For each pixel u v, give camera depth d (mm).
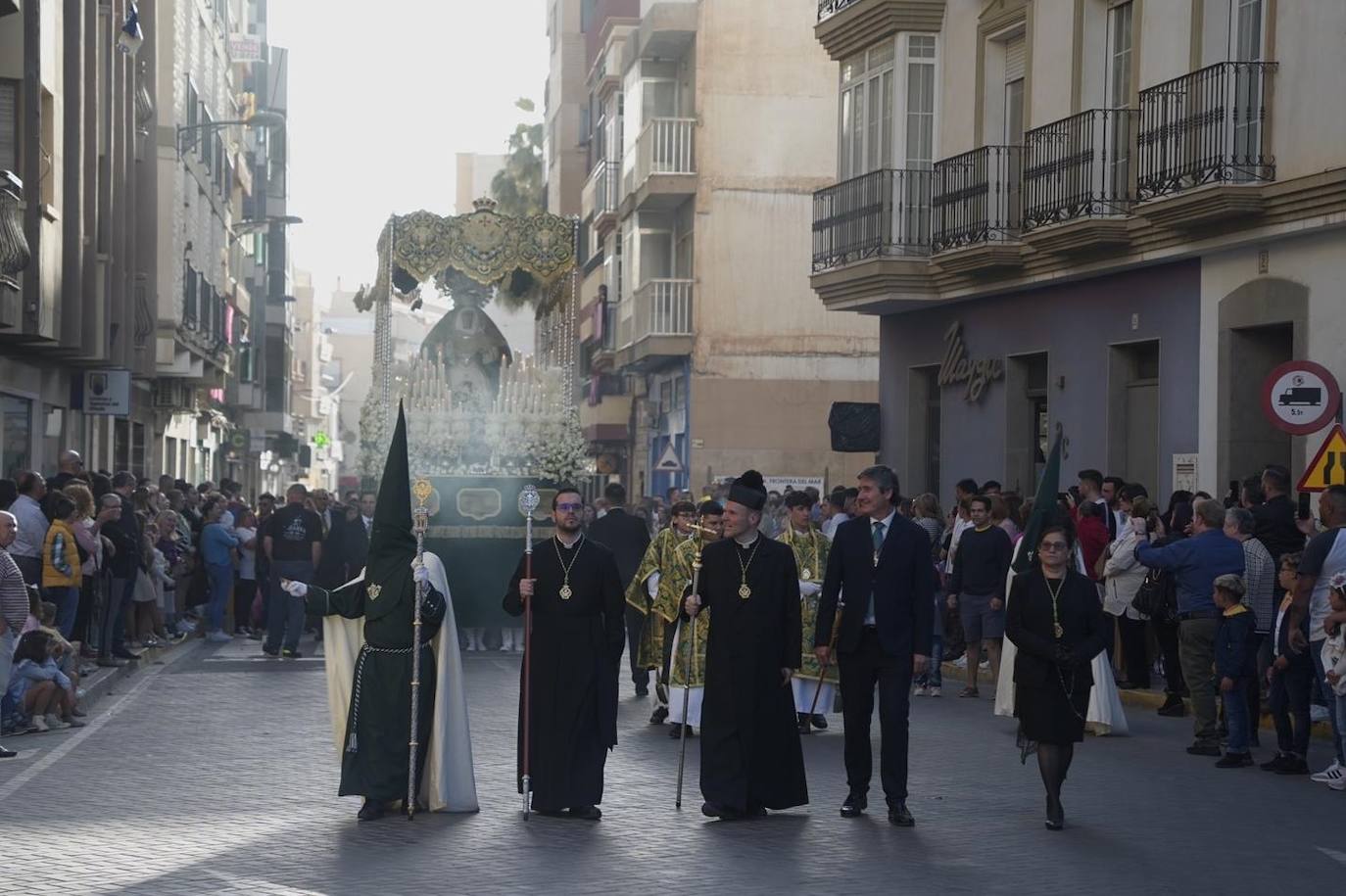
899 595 11891
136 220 36250
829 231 30859
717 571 11914
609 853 10508
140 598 23859
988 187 26984
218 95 52594
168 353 39594
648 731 16453
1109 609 19156
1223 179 20922
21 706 15688
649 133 44125
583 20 66375
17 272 22797
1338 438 16641
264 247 72250
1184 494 19469
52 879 9484
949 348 29359
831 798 12742
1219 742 15430
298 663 23172
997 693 17875
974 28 28094
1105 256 24094
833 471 43625
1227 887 9812
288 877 9656
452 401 26297
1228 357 22062
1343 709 13547
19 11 23938
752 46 43344
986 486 22250
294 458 95250
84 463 34500
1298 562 14766
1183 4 22719
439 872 9844
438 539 24797
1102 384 25031
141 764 13922
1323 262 20391
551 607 11844
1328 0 19922
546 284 27141
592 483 61906
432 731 11805
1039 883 9812
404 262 26234
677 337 43344
